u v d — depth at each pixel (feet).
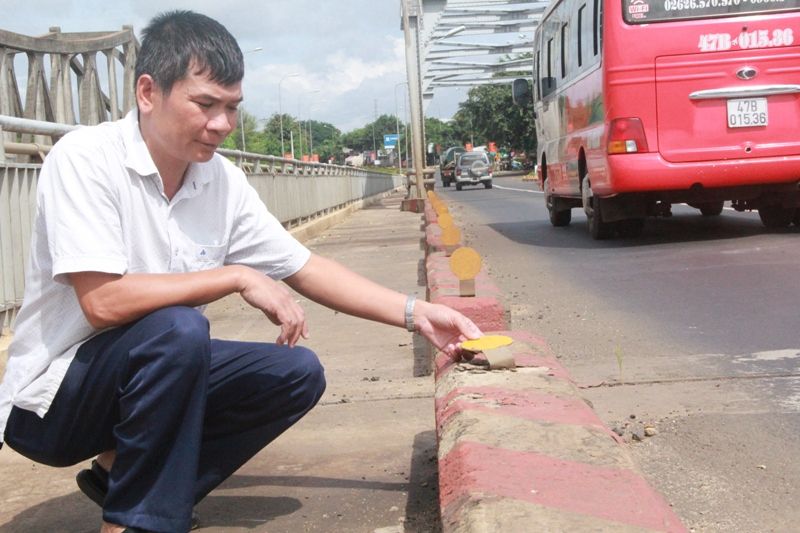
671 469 11.03
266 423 9.07
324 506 10.01
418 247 45.60
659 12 33.65
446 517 6.37
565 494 6.33
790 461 11.07
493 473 6.71
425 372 17.21
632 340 19.06
